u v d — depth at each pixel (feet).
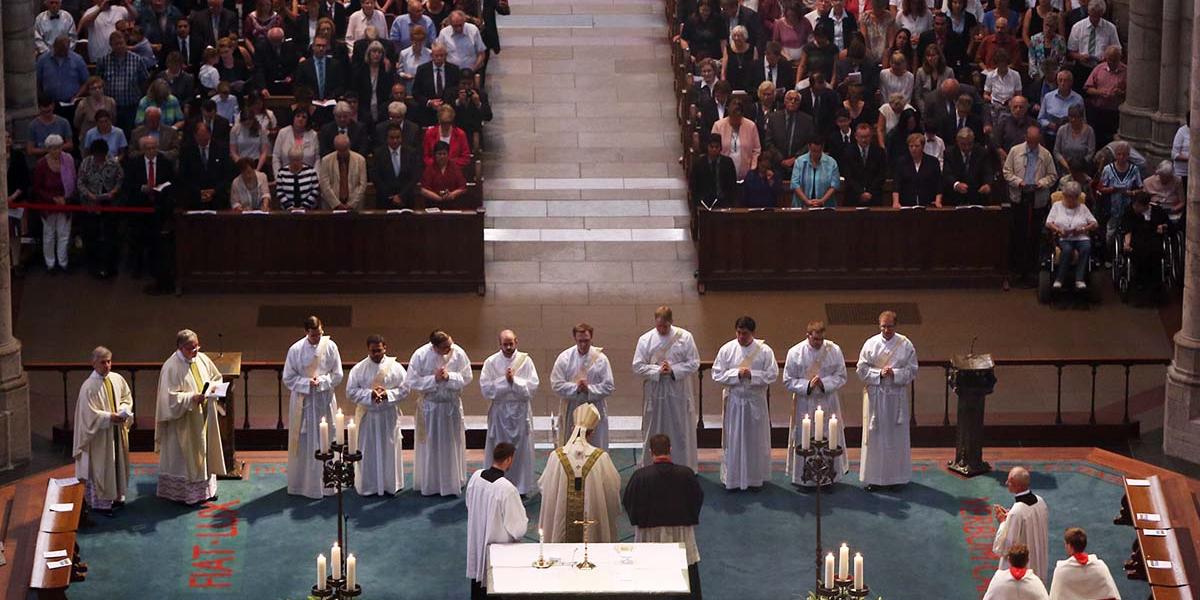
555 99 123.75
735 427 85.10
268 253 104.42
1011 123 109.60
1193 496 83.97
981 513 83.61
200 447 83.30
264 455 89.56
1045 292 104.47
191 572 78.28
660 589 69.67
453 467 84.94
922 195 106.01
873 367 85.05
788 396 95.76
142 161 104.94
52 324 101.09
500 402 84.69
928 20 118.83
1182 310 93.56
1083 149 109.19
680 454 86.74
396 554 79.97
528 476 85.46
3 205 86.38
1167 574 74.08
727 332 101.45
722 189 106.52
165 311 102.58
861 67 112.57
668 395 85.97
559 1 136.05
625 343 100.53
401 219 104.27
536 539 81.66
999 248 105.60
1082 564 70.23
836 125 109.70
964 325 102.17
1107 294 105.29
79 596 76.18
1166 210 104.37
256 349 98.99
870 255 105.60
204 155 105.81
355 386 84.23
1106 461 87.35
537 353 99.45
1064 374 97.71
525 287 106.11
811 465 72.84
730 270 105.40
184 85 111.45
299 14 119.96
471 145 112.37
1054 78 113.29
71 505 78.13
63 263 105.81
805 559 79.77
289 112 112.68
